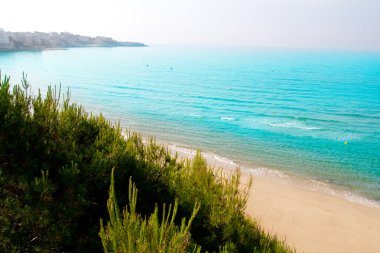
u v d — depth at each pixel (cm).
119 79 10219
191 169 748
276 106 6450
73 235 482
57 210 455
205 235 617
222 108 5953
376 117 5600
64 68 12875
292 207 1798
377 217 1759
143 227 332
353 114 5819
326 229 1588
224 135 3841
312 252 1391
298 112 5856
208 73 13412
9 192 446
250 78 11812
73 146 575
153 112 5262
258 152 3153
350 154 3219
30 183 454
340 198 2019
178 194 657
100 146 633
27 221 429
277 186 2155
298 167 2716
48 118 577
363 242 1495
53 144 540
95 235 501
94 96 6769
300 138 3850
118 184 601
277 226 1577
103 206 554
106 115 4847
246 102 6806
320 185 2270
